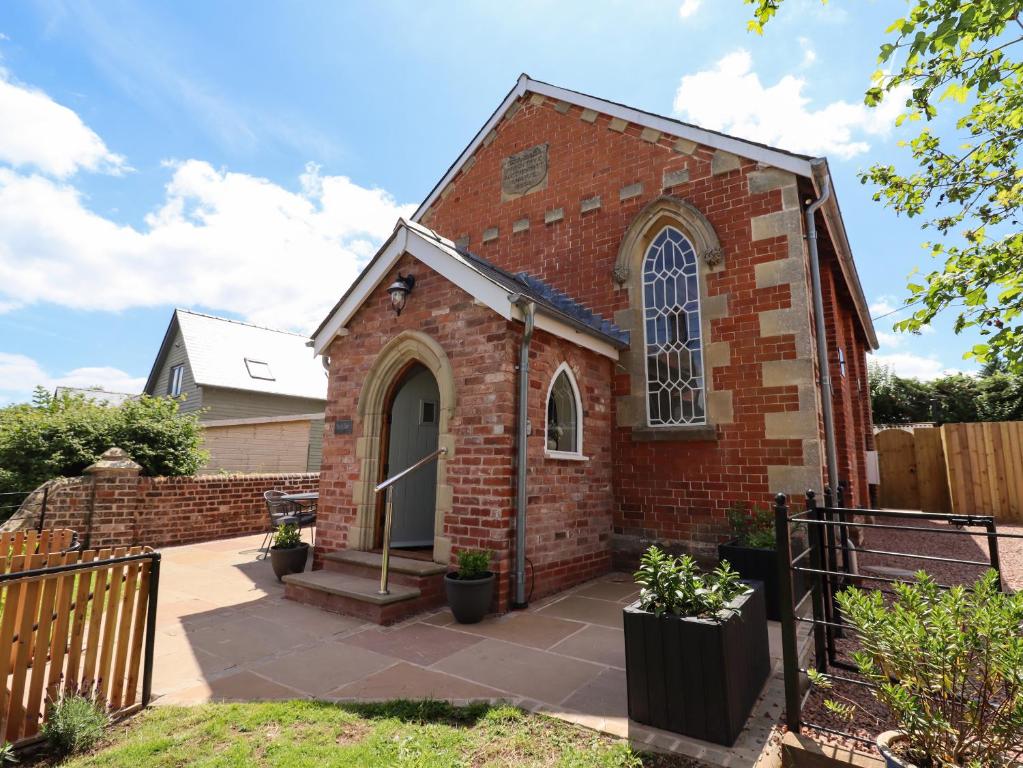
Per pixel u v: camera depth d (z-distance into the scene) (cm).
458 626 529
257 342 2348
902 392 2533
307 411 2288
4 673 304
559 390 741
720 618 299
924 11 391
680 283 813
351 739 312
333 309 788
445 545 623
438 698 366
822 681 288
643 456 791
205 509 1045
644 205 866
